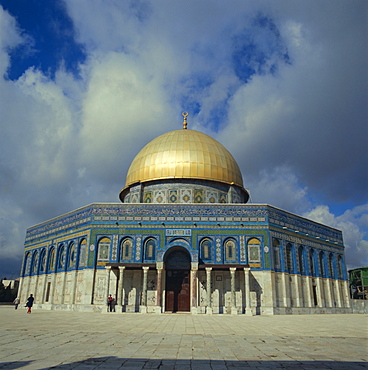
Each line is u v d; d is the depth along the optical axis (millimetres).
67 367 9453
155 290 35375
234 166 45031
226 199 43156
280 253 37906
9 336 15250
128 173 46250
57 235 43562
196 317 28844
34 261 47375
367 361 10906
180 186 41938
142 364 9969
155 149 44219
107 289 34500
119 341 14023
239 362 10438
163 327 19672
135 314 31531
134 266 34469
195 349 12461
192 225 37281
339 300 44438
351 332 18641
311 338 15938
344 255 47688
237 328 19891
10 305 57875
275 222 38250
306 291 40000
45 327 18906
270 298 35094
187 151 42844
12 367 9375
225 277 35719
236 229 37125
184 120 50625
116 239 37156
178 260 36906
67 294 39156
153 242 37094
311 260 42312
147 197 42906
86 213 39062
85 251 38094
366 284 58094
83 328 18562
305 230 42188
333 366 10133
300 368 9836
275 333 17672
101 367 9531
